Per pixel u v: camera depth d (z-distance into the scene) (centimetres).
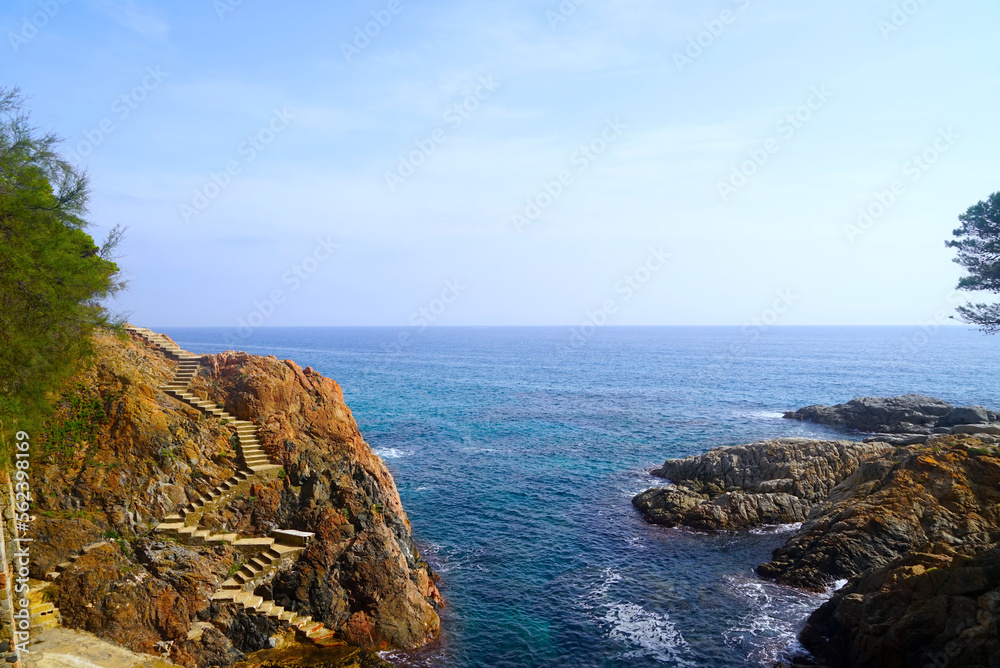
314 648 2270
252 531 2538
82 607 1992
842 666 2336
